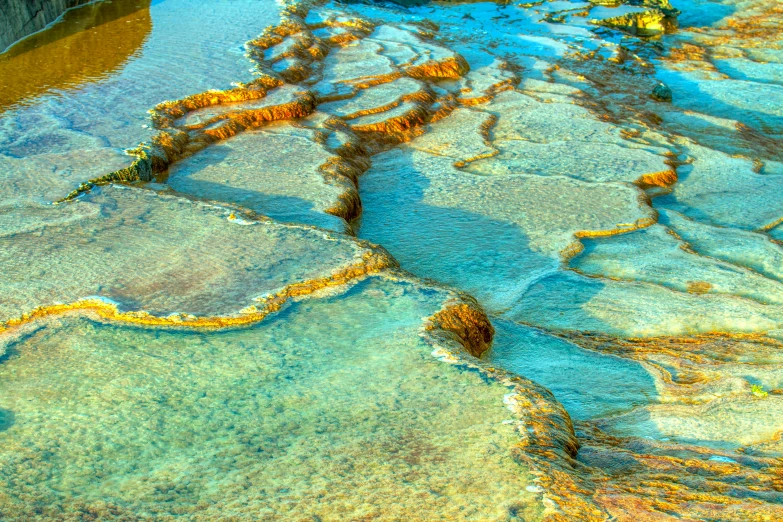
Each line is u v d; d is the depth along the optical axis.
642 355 5.46
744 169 9.58
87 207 6.41
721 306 6.23
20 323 4.72
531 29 16.55
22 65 10.57
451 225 7.76
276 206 7.14
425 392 4.09
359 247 5.77
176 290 5.10
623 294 6.46
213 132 8.92
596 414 4.73
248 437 3.73
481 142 9.95
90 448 3.64
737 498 3.27
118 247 5.70
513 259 7.09
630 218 7.86
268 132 9.24
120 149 7.75
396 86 11.31
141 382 4.18
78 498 3.30
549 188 8.56
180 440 3.71
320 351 4.52
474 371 4.27
